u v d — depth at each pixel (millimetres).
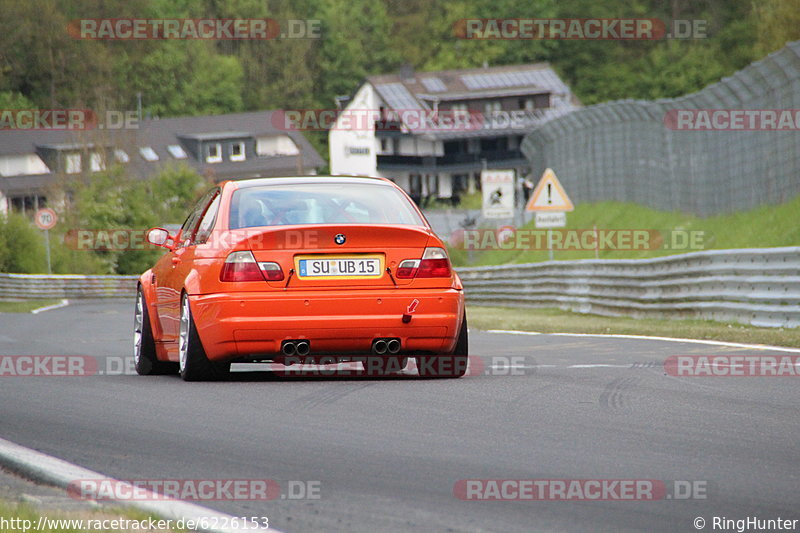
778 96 78125
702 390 25766
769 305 49594
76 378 31359
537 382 27641
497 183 103250
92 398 25781
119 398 25688
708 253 55406
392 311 27969
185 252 30375
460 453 18078
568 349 39344
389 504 14523
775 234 76375
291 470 16812
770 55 76500
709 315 55562
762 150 81875
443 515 13914
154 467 17203
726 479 15914
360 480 16016
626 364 32281
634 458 17531
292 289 27766
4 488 15820
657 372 29797
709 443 18828
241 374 30969
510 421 21344
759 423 20891
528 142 142000
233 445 19016
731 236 82750
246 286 27656
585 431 20125
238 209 29141
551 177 79188
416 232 28500
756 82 79312
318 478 16188
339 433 20109
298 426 20953
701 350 37188
